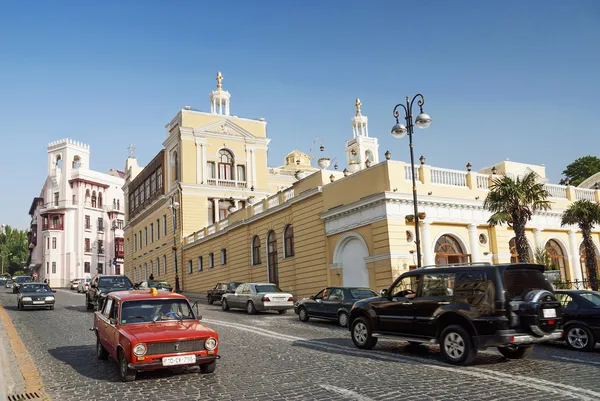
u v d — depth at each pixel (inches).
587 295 505.4
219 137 1967.3
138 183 2459.4
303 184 1150.3
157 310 406.3
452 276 425.1
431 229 919.0
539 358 436.5
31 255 3809.1
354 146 2452.0
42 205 3390.7
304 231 1117.7
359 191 954.1
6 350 509.4
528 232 1066.1
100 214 3316.9
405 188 900.0
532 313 379.2
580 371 373.1
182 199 1856.5
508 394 303.7
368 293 735.7
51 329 685.9
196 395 320.8
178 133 1916.8
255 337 589.6
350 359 433.1
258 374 379.2
